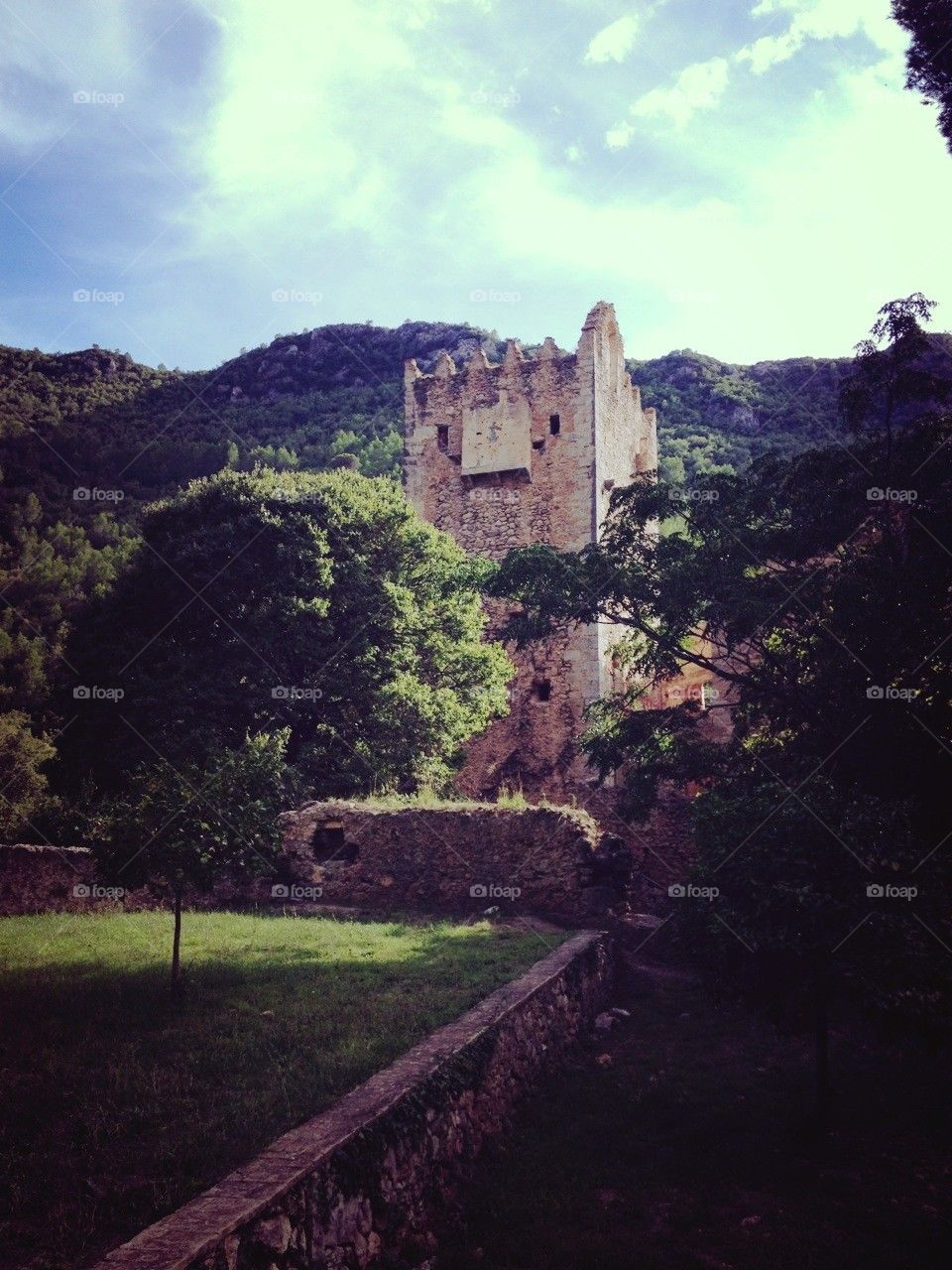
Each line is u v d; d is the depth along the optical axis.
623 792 23.95
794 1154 9.71
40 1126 6.91
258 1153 6.49
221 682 27.12
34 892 17.61
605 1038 13.84
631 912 19.72
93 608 30.38
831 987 9.88
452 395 38.16
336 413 108.94
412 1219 7.31
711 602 19.86
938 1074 12.27
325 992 11.41
